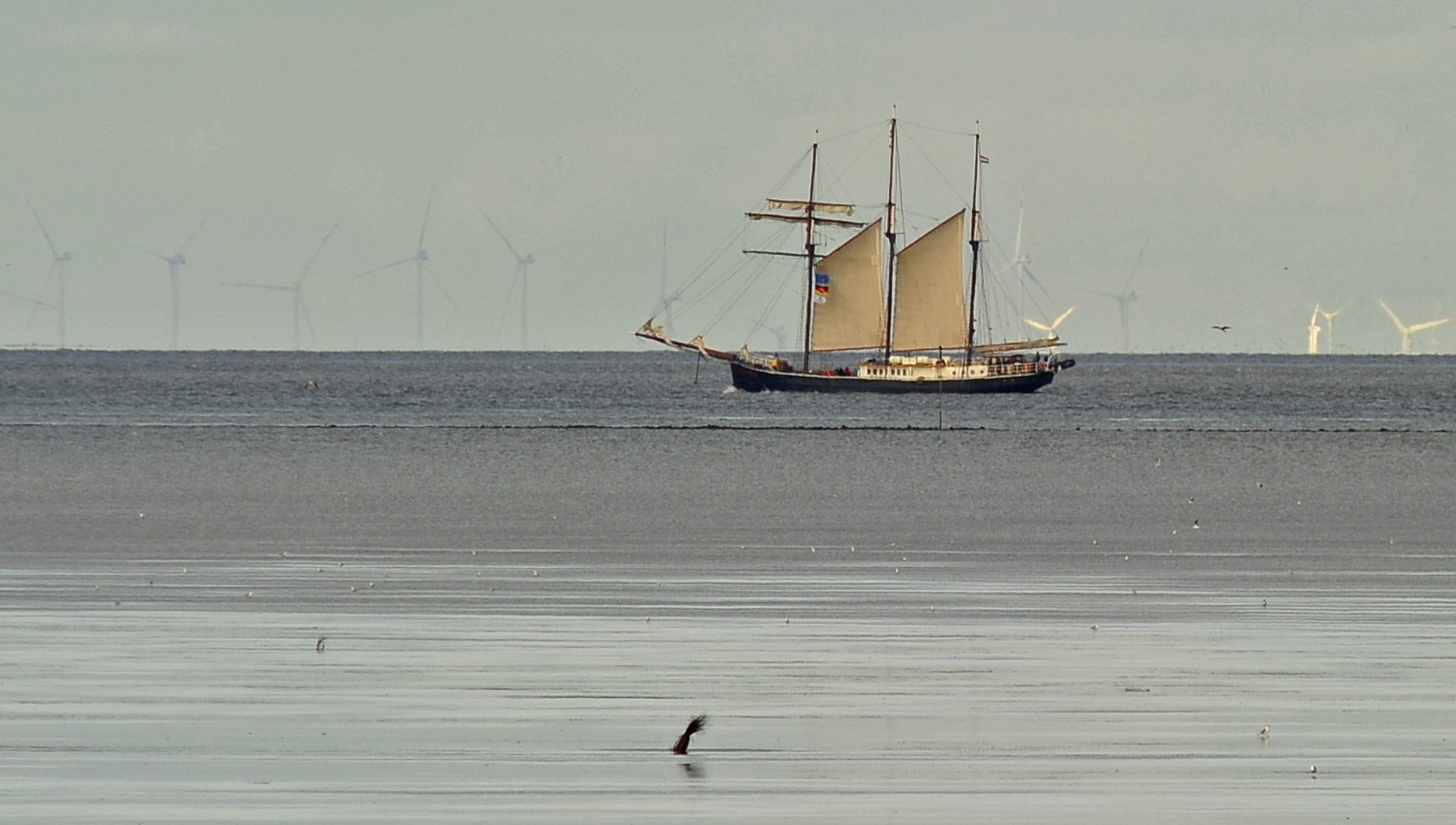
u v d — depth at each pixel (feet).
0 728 253.24
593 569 446.60
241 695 276.21
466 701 273.33
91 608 368.68
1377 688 284.20
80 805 215.31
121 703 269.85
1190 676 294.46
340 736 250.37
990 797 220.64
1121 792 222.89
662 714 265.13
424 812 213.25
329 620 353.51
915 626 348.79
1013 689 284.20
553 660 308.19
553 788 223.71
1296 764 236.43
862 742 248.11
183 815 211.41
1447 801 218.18
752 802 217.97
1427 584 421.59
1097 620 357.61
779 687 284.82
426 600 385.50
